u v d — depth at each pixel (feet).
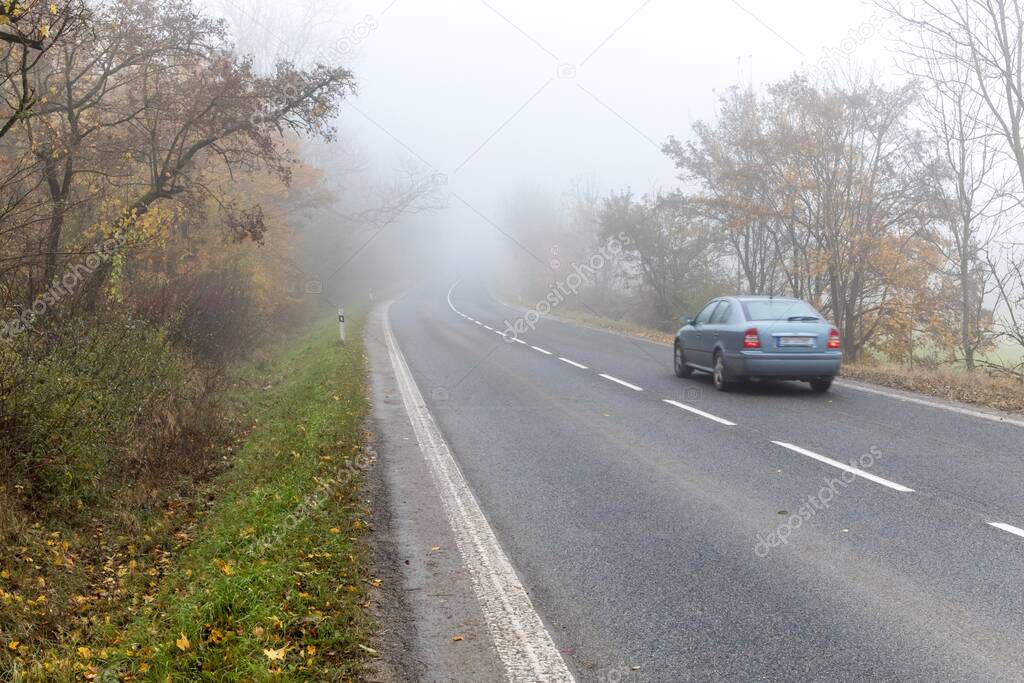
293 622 14.21
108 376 29.55
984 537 18.89
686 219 108.37
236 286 66.39
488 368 57.41
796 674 12.51
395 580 17.01
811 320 43.45
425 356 66.28
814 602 15.34
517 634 14.26
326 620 14.35
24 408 24.17
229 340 59.21
